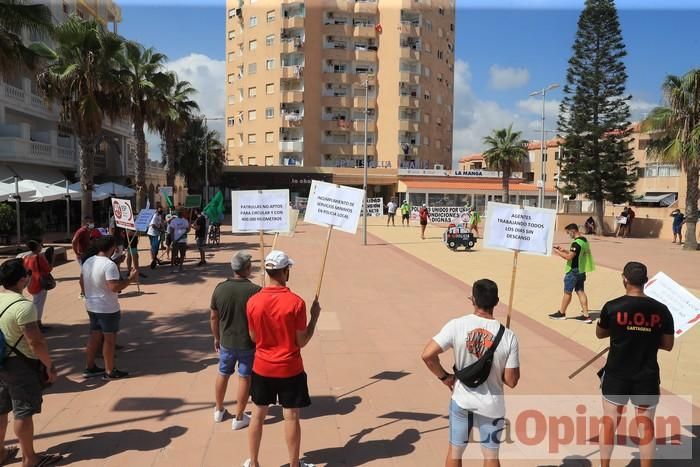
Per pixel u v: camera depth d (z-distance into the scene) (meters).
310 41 60.44
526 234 4.68
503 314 9.70
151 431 4.73
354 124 61.97
